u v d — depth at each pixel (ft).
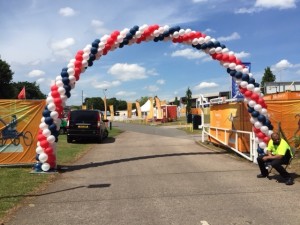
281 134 43.57
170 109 212.64
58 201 26.21
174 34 45.44
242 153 46.96
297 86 91.76
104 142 76.23
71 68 42.11
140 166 41.68
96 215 22.61
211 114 65.31
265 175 33.32
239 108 49.16
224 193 27.53
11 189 29.84
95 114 73.82
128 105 257.55
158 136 92.38
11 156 41.27
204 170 37.88
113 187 30.63
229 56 44.96
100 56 44.91
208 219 21.08
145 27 44.98
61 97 40.73
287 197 25.89
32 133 41.55
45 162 38.50
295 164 39.50
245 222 20.35
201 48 45.80
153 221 21.02
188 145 65.31
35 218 22.13
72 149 61.26
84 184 32.14
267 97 56.75
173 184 31.19
